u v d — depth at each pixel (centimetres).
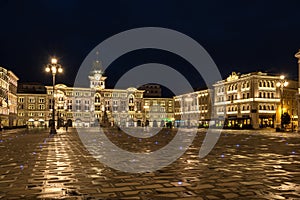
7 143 2677
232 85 9506
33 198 781
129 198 780
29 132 5534
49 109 12800
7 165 1337
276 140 3109
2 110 9125
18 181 992
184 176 1078
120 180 1011
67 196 801
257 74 8544
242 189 875
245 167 1274
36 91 13438
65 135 4256
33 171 1183
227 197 787
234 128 8044
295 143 2658
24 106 12612
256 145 2438
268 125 8562
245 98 8869
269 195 805
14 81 11369
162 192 844
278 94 8731
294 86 9262
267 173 1129
